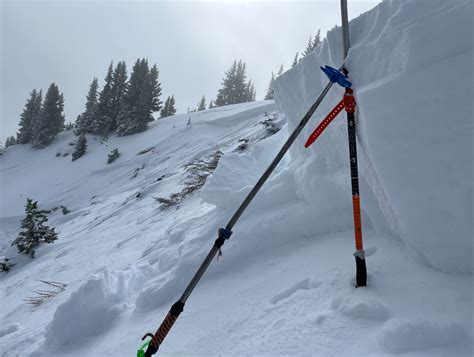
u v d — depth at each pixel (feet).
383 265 6.50
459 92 5.15
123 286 11.44
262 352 5.59
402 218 5.83
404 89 5.53
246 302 7.65
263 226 9.89
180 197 32.68
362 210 8.26
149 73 165.07
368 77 6.31
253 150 16.62
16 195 120.57
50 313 16.16
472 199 5.14
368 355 4.66
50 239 45.55
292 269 8.06
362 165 7.02
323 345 5.17
